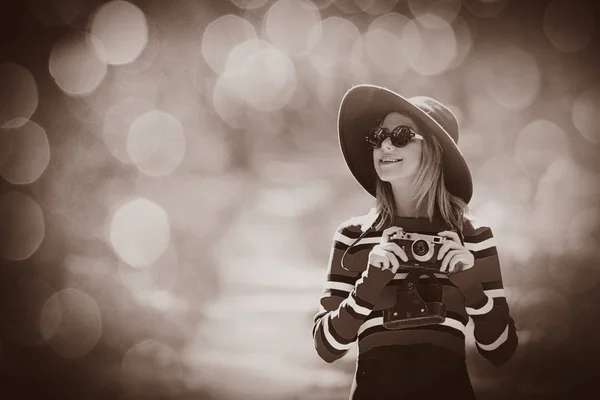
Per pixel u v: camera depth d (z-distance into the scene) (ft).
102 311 45.42
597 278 52.44
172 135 93.56
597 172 88.07
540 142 99.04
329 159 160.15
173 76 117.91
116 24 101.91
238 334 42.39
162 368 35.45
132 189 75.00
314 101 206.59
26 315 43.09
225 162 126.11
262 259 66.54
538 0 146.72
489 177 95.71
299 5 211.41
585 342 38.42
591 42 139.03
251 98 168.04
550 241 62.59
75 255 54.39
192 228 65.57
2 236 55.98
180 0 129.08
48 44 86.02
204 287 54.70
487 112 131.03
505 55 149.69
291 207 97.76
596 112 115.14
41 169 67.10
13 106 78.64
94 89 89.66
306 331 43.27
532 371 34.01
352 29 214.48
